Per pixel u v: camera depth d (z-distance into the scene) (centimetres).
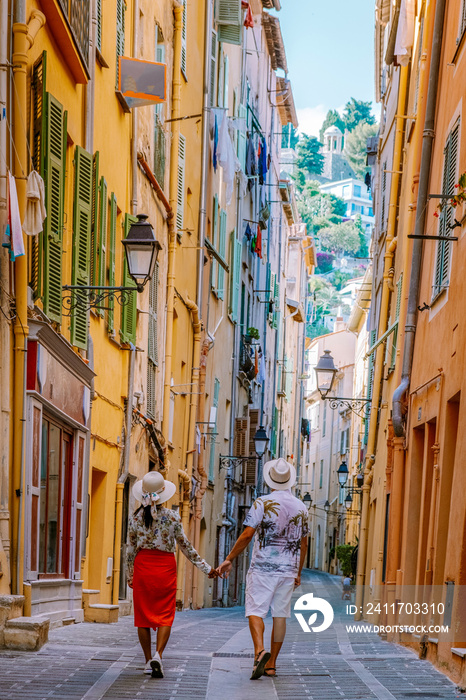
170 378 2097
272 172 4731
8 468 998
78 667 820
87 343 1365
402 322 1789
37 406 1072
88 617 1371
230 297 3136
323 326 13625
